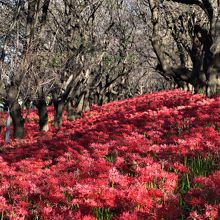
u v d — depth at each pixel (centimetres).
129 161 791
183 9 2609
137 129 1176
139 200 559
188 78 2058
